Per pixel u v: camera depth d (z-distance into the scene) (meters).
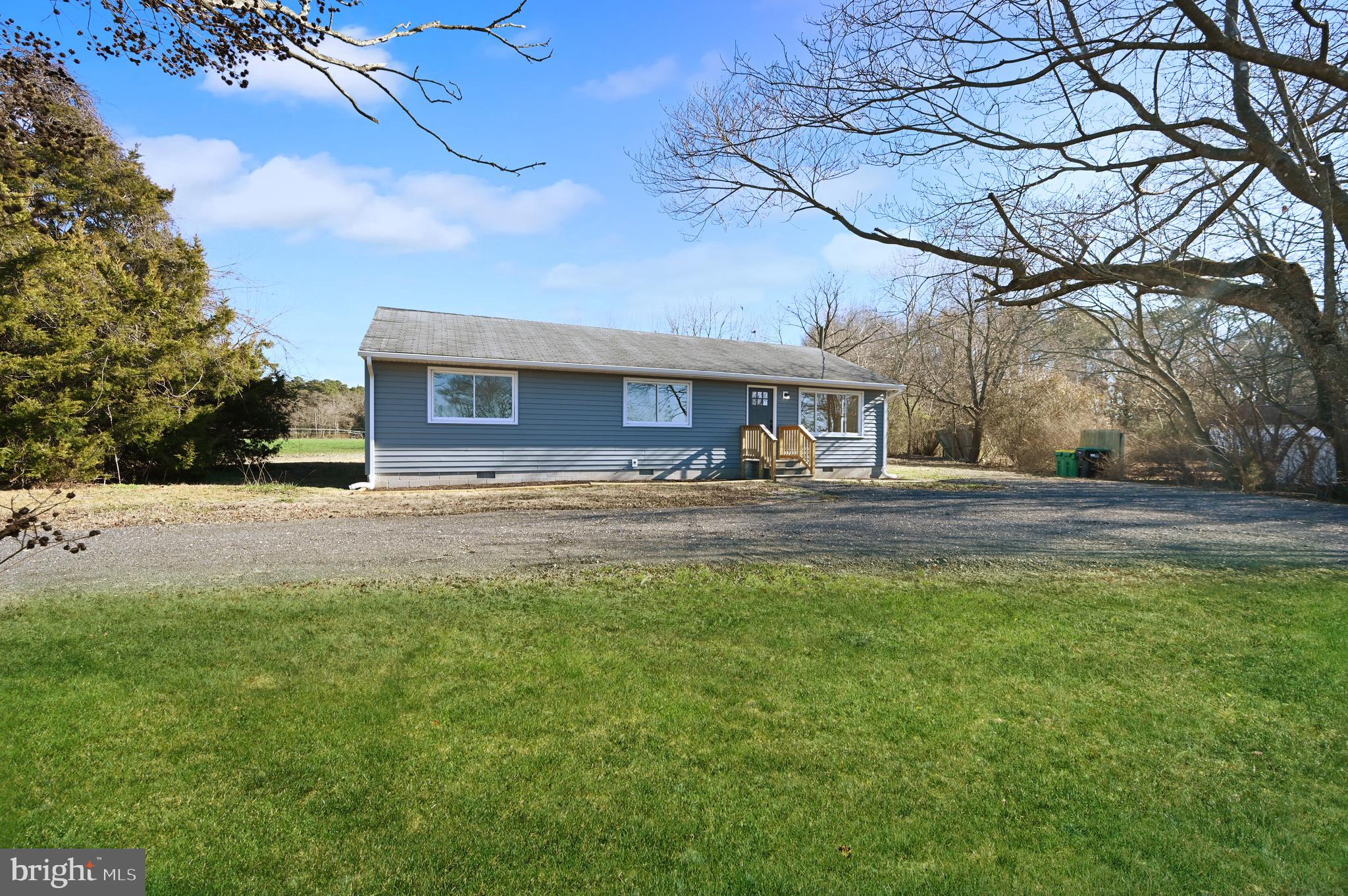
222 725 2.80
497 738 2.73
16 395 10.91
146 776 2.42
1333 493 12.66
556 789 2.38
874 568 5.73
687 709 3.01
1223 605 4.68
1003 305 12.92
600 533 7.50
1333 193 10.74
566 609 4.45
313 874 1.93
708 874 1.97
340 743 2.67
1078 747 2.73
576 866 1.99
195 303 13.85
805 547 6.65
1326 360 12.24
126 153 16.69
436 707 2.99
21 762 2.49
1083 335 22.02
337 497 11.05
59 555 6.16
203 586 5.01
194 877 1.91
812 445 16.22
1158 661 3.64
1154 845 2.13
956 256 12.01
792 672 3.43
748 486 13.80
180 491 11.31
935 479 17.28
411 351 12.59
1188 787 2.46
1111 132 10.30
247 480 13.95
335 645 3.73
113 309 12.21
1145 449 18.58
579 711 2.97
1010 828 2.21
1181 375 16.55
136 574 5.41
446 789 2.36
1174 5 8.58
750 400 16.62
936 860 2.05
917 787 2.43
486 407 13.48
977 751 2.69
